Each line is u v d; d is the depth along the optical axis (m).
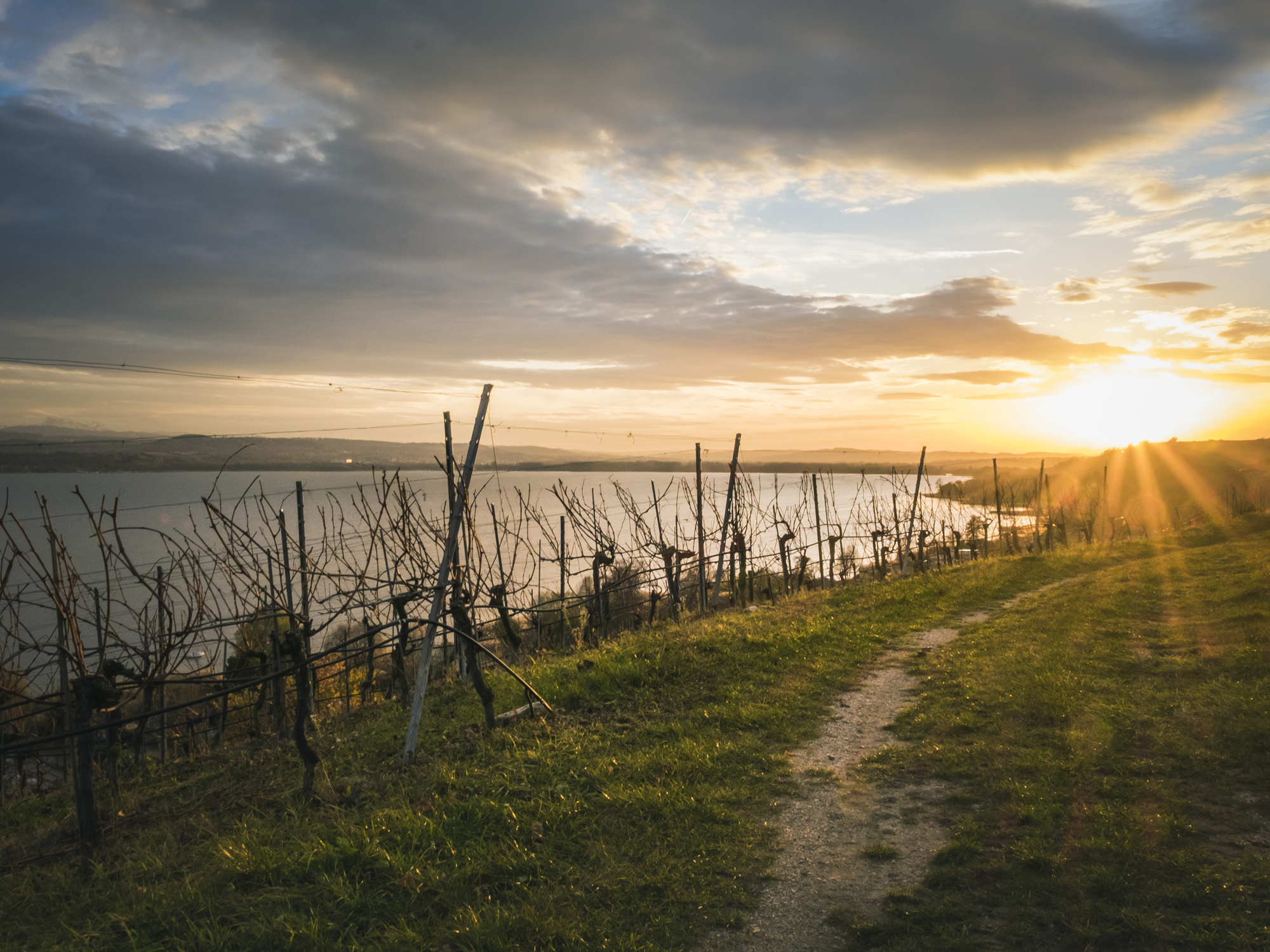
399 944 4.23
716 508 20.08
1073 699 7.92
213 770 8.46
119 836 6.32
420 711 7.72
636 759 7.00
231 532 9.20
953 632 12.90
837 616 14.16
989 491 46.97
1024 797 5.71
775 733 7.82
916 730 7.67
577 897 4.71
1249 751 6.10
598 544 15.74
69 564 7.85
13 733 9.60
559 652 13.74
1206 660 8.97
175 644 9.37
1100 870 4.55
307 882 5.01
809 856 5.20
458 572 8.30
